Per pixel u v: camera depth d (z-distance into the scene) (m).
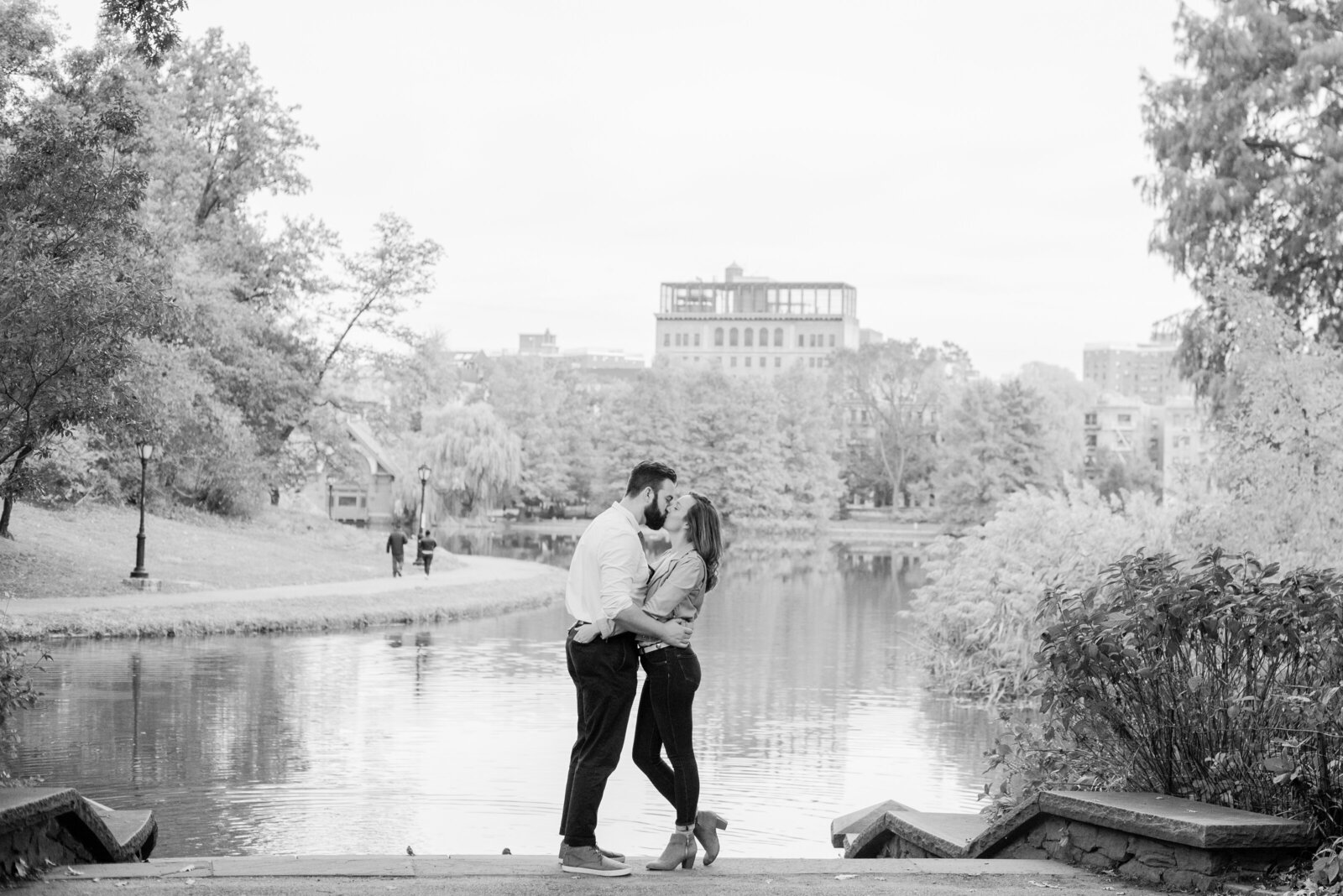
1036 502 26.98
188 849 11.88
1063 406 129.12
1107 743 7.66
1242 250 29.50
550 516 122.69
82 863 7.05
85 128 18.95
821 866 7.20
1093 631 7.33
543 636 32.00
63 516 42.41
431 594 38.97
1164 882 6.52
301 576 42.41
